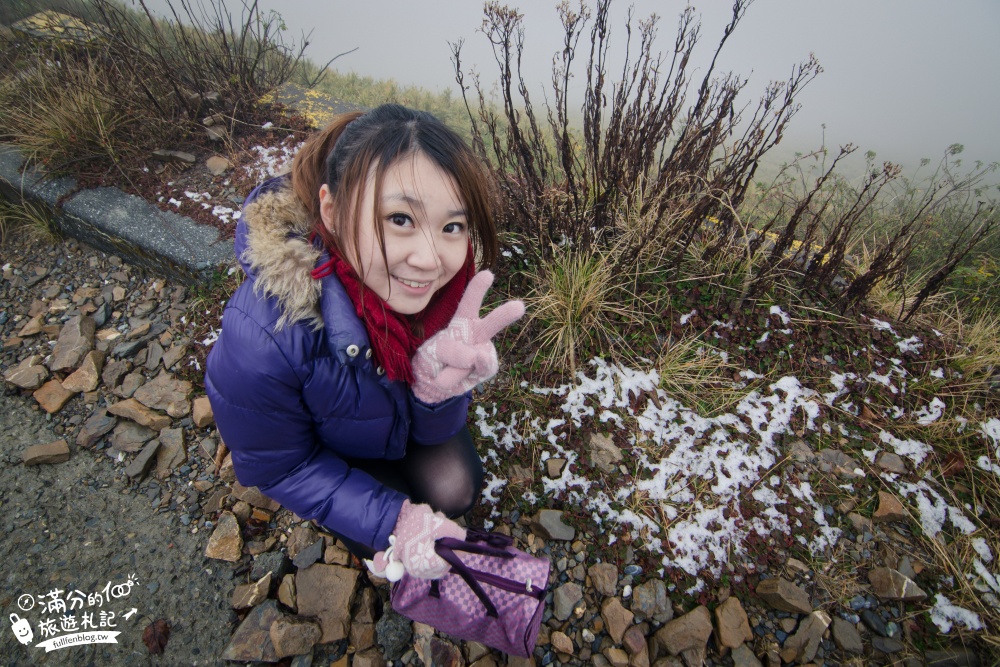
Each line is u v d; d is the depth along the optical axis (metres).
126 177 2.95
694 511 2.14
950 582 2.04
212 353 1.21
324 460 1.40
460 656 1.81
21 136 3.03
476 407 2.36
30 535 1.99
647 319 2.59
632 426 2.32
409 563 1.26
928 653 1.90
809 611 1.91
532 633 1.55
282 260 1.06
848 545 2.11
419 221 1.01
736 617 1.90
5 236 2.94
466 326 1.26
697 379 2.42
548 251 2.70
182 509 2.09
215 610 1.87
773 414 2.38
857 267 2.92
